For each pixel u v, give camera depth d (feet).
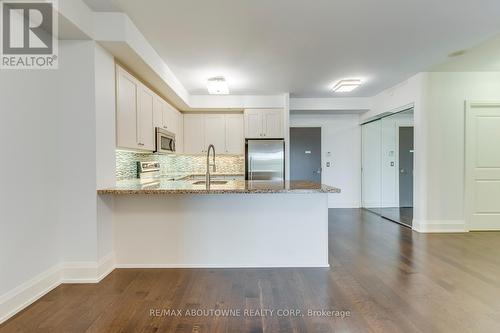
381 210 18.52
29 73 7.18
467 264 9.78
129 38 8.52
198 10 8.02
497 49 11.09
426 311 6.76
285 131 17.47
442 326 6.15
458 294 7.60
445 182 14.37
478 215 14.51
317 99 18.95
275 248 9.81
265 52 11.03
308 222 9.78
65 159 8.29
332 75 13.98
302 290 7.89
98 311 6.79
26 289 7.04
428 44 10.47
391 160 17.33
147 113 12.16
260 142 17.47
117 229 9.63
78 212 8.35
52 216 8.02
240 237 9.81
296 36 9.69
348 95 18.47
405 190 15.94
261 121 17.84
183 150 18.71
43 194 7.66
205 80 14.51
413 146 14.89
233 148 18.72
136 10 8.07
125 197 9.62
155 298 7.44
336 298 7.40
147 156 15.02
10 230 6.61
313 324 6.23
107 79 8.92
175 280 8.61
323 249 9.77
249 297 7.49
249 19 8.53
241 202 9.77
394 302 7.18
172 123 16.28
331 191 8.36
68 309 6.88
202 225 9.77
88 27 7.93
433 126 14.26
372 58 11.82
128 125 10.29
